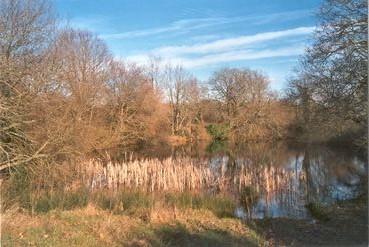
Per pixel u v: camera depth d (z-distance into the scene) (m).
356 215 14.48
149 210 14.05
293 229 13.04
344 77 19.30
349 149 40.75
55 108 20.34
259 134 61.31
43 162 18.81
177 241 10.98
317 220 14.34
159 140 52.94
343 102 19.56
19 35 19.08
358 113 19.52
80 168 22.34
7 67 17.16
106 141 37.53
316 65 20.86
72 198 16.59
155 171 22.31
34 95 18.62
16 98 17.59
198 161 31.39
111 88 45.00
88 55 38.19
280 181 21.59
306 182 23.17
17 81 17.92
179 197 17.56
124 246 9.57
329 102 20.48
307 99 24.34
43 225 10.13
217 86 64.94
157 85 56.19
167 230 11.74
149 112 50.03
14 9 19.58
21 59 18.72
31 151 18.77
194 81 62.91
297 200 18.50
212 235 11.66
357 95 18.95
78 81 33.44
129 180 21.41
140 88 48.47
